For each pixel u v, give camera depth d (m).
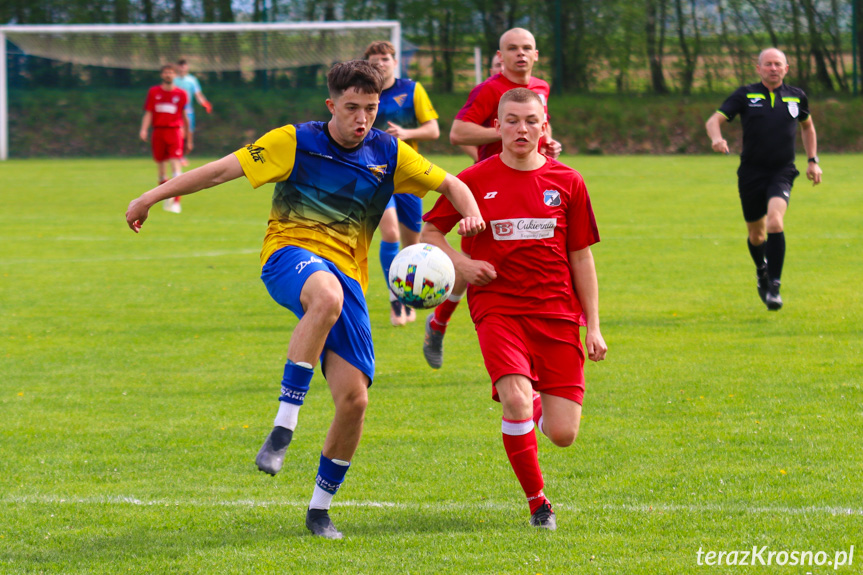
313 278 9.23
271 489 10.88
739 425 12.86
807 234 32.59
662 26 83.06
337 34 75.75
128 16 90.56
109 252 31.25
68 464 11.73
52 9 89.50
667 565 8.39
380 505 10.24
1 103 73.44
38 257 30.14
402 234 20.86
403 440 12.61
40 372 16.53
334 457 9.44
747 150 20.86
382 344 18.75
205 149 77.38
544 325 10.05
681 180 53.22
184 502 10.39
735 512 9.70
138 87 81.00
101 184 53.84
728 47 82.56
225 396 15.02
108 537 9.33
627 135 77.62
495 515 9.89
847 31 78.88
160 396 15.01
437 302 10.16
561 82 84.00
